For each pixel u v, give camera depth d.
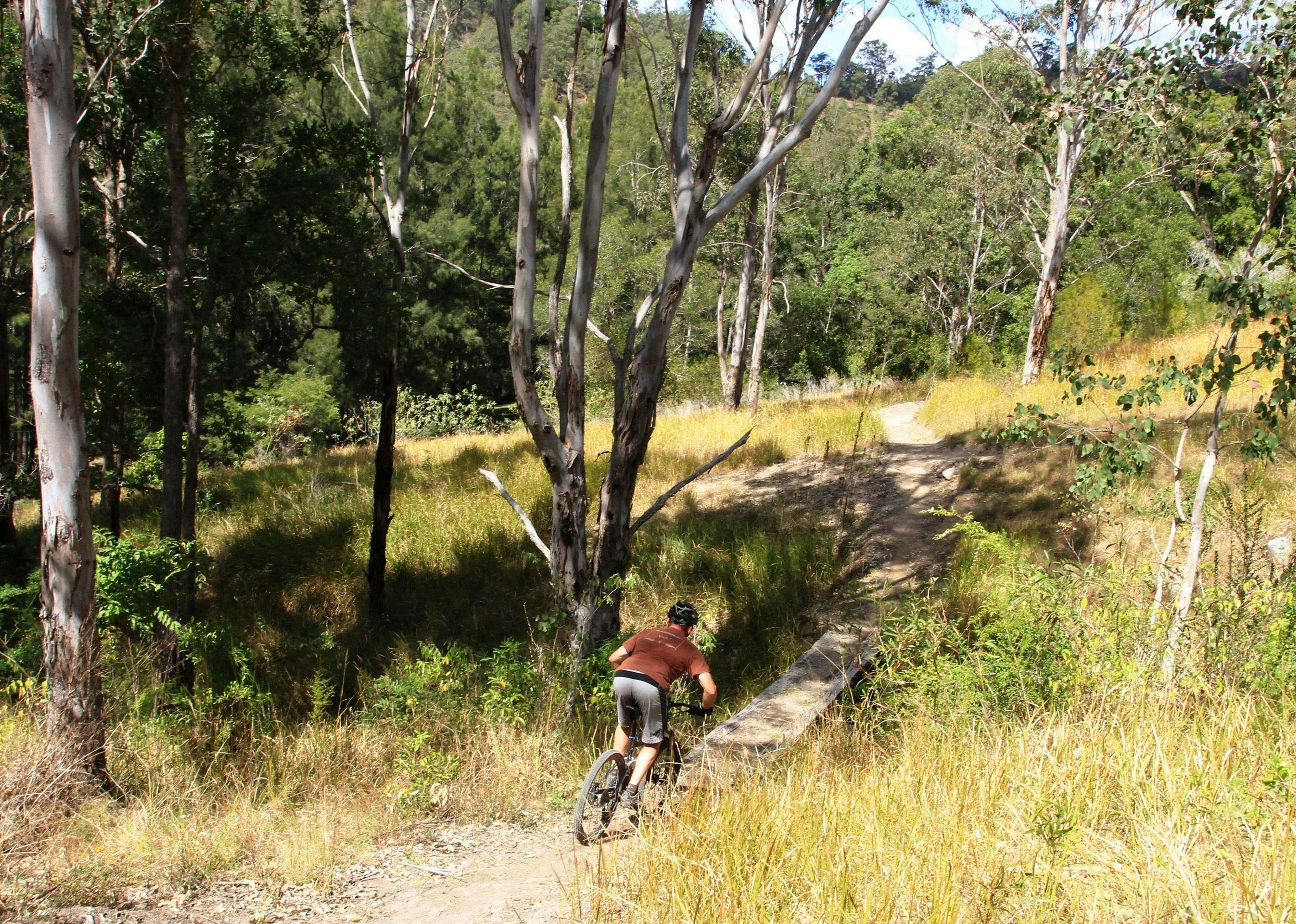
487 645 12.34
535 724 7.70
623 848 4.95
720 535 13.64
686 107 9.55
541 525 15.03
